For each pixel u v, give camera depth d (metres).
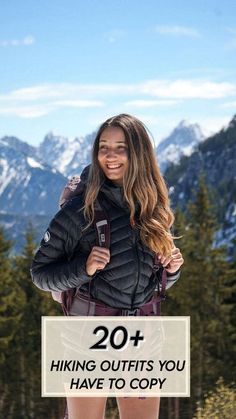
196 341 43.03
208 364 42.75
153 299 3.39
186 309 44.94
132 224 3.24
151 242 3.24
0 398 42.59
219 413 9.00
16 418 41.88
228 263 47.38
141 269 3.26
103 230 3.21
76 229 3.24
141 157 3.26
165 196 3.33
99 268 3.15
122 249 3.23
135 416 3.42
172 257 3.32
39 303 45.50
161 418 22.50
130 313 3.29
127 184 3.22
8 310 46.31
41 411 41.38
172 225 3.42
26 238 46.81
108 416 12.12
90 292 3.28
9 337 44.59
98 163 3.28
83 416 3.41
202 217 50.28
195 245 47.75
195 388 41.38
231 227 116.62
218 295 45.88
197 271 45.78
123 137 3.25
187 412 22.31
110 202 3.26
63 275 3.22
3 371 43.66
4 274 46.44
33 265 3.34
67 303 3.37
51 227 3.29
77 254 3.29
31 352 44.22
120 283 3.25
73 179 3.39
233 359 43.22
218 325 44.50
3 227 47.41
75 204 3.27
